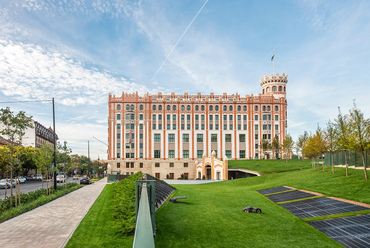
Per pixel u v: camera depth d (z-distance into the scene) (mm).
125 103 75000
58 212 17562
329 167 38531
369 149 24547
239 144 76062
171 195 25844
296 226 14438
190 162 74312
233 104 77000
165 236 12047
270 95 78000
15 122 19500
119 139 74062
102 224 13805
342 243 11742
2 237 11641
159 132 75062
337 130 28531
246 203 21281
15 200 18969
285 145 68188
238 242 11883
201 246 11203
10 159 19656
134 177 23703
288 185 29266
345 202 17422
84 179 50812
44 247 10281
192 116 76250
